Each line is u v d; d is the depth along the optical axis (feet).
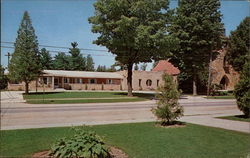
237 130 31.37
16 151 20.99
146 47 94.99
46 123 39.29
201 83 132.05
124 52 98.99
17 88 139.23
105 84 161.68
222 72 150.92
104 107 66.85
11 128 33.55
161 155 20.30
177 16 118.42
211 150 21.89
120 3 90.02
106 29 97.30
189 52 119.96
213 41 116.26
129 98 93.15
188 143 24.36
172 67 170.40
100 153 18.04
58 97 94.94
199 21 115.75
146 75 168.45
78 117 47.42
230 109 62.49
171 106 35.40
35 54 110.73
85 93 118.21
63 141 19.03
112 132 29.94
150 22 93.91
